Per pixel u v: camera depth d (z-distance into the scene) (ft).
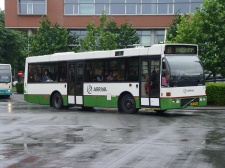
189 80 58.08
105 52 65.72
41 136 38.47
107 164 26.04
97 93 66.74
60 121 51.67
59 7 180.34
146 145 32.83
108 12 178.70
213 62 80.64
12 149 31.76
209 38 82.38
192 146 32.12
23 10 182.39
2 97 120.98
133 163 26.23
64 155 29.19
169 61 56.95
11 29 182.39
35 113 64.64
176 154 28.96
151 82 58.59
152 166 25.34
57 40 135.23
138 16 177.68
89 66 68.13
